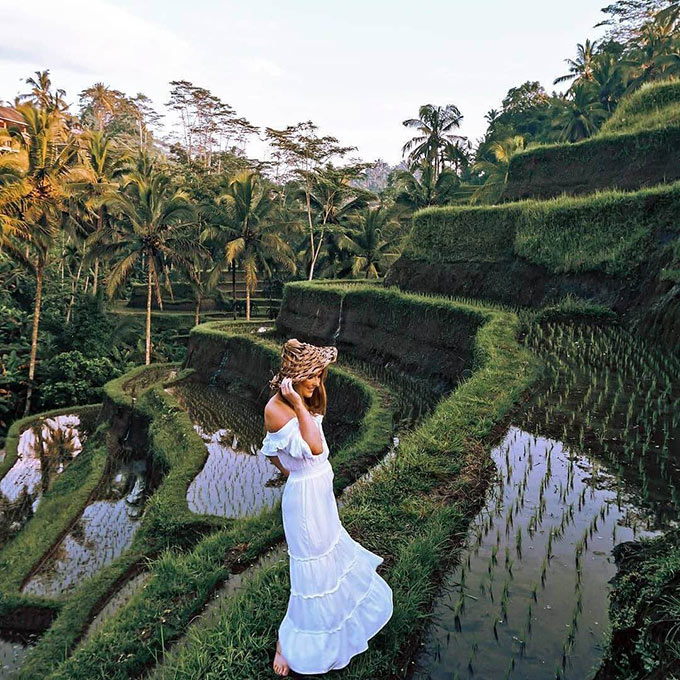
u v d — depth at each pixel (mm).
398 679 3453
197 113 82688
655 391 9055
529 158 22625
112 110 78062
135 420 20422
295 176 53844
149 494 15227
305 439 3070
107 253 30141
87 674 5332
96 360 31500
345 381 16031
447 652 3684
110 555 11906
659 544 4352
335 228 41094
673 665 2873
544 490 6031
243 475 13203
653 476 6113
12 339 32812
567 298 14391
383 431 11039
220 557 6863
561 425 7949
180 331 43438
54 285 40125
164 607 5949
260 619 3910
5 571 11188
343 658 3268
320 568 3227
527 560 4723
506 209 18125
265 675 3412
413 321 16781
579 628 3826
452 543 5051
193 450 14922
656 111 22484
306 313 23312
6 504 16688
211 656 3674
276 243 35875
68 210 33281
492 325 13227
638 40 49219
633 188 19312
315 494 3197
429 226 20656
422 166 46219
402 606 3867
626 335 12141
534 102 67312
